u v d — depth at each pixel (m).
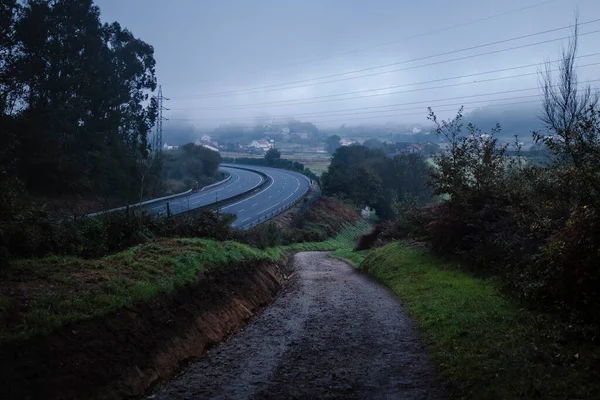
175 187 67.88
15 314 7.37
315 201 63.03
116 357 7.85
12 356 6.43
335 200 68.56
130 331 8.63
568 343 7.62
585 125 10.02
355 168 75.00
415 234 23.45
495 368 7.39
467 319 10.48
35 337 6.90
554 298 9.70
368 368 8.73
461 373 7.65
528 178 14.90
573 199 11.70
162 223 19.25
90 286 9.62
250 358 9.76
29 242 11.30
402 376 8.20
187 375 8.80
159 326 9.51
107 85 49.03
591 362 6.61
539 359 7.21
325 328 12.11
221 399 7.46
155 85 57.62
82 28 45.88
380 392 7.49
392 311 13.82
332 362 9.19
